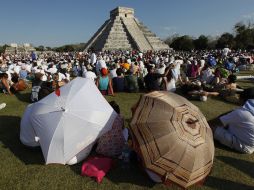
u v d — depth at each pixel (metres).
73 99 6.12
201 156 4.80
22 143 6.77
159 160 4.70
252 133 6.68
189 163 4.67
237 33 86.50
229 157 6.64
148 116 5.06
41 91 10.62
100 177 5.39
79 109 5.98
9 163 5.93
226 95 12.24
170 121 4.92
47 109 6.08
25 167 5.79
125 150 6.00
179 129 4.86
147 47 90.38
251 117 6.64
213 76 14.63
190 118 5.12
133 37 90.94
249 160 6.57
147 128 4.92
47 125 5.86
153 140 4.79
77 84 6.62
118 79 13.36
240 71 25.66
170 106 5.14
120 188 5.22
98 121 6.04
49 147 5.69
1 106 10.07
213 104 11.50
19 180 5.31
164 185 5.38
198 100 12.09
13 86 13.03
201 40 94.00
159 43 96.25
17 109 9.98
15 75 14.04
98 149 6.21
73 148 5.75
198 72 18.97
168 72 12.95
